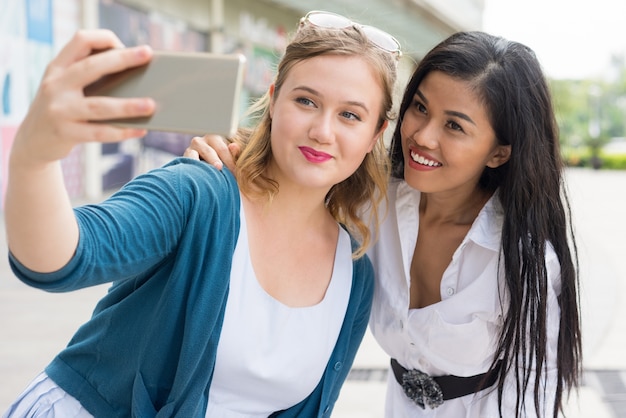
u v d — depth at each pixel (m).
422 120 1.46
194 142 1.32
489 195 1.61
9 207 0.81
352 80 1.16
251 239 1.23
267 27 16.62
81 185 10.10
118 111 0.73
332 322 1.31
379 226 1.64
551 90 1.51
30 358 3.68
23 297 5.01
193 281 1.10
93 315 1.25
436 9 16.47
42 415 1.18
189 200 1.09
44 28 9.17
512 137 1.45
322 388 1.33
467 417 1.61
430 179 1.47
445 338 1.56
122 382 1.16
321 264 1.33
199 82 0.74
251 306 1.18
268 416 1.31
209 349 1.13
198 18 13.26
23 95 8.76
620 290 6.02
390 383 1.84
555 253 1.53
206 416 1.21
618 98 46.28
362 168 1.44
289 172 1.19
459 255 1.55
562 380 1.58
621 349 4.29
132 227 0.96
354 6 13.15
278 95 1.23
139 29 11.12
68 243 0.85
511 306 1.47
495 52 1.42
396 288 1.63
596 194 17.66
